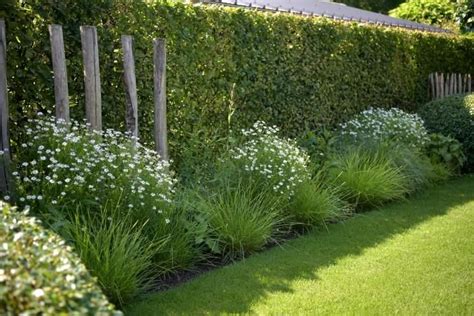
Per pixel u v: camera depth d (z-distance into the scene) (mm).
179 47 5262
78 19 4477
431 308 3414
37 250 1774
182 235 4008
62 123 3936
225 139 5664
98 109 4363
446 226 5176
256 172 5004
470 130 8086
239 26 5910
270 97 6473
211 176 5082
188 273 3967
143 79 4988
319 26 7191
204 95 5578
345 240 4730
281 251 4430
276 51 6469
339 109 7766
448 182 7379
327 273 3959
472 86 11156
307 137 6707
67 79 4383
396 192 6074
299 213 4953
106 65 4691
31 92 4211
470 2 10305
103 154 3984
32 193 3602
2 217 2096
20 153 3982
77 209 3475
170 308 3354
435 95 9992
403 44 9125
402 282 3805
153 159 4418
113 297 3320
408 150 6805
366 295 3586
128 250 3418
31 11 4152
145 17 4938
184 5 5293
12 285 1521
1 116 3738
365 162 6227
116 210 3762
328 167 5898
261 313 3303
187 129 5414
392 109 8133
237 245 4266
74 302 1530
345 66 7805
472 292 3654
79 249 3311
